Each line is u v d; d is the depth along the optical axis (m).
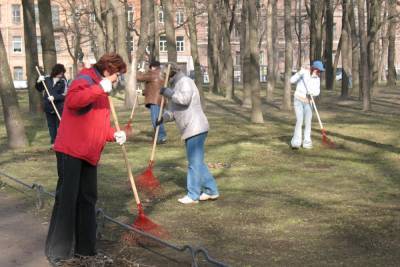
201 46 73.56
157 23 35.06
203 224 7.09
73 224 5.63
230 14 39.12
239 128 17.27
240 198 8.45
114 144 14.48
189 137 8.01
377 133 15.70
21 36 75.25
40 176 10.28
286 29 23.72
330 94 34.09
